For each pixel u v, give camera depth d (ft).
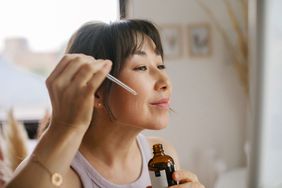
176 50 7.66
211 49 7.76
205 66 7.78
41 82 7.35
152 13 7.38
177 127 7.79
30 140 6.87
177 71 7.72
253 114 3.53
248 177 3.59
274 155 3.43
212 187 7.66
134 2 7.17
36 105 7.38
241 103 7.88
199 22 7.66
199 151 7.89
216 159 7.85
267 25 3.46
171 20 7.54
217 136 7.93
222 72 7.82
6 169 4.41
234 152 8.03
